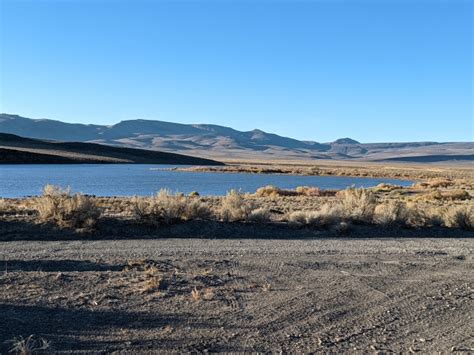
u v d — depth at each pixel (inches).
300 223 667.4
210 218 694.5
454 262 464.8
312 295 348.2
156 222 624.7
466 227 694.5
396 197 1544.0
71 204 613.6
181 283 367.2
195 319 294.8
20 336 258.1
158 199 681.0
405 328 289.1
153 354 244.8
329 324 293.1
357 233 637.9
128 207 807.7
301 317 303.7
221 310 312.0
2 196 1593.3
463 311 320.2
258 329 282.4
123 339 261.9
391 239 599.8
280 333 277.3
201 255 468.4
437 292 361.7
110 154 6756.9
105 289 343.3
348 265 442.0
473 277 407.2
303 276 399.9
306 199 1262.3
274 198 1295.5
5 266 400.8
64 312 297.4
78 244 516.4
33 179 2539.4
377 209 743.7
